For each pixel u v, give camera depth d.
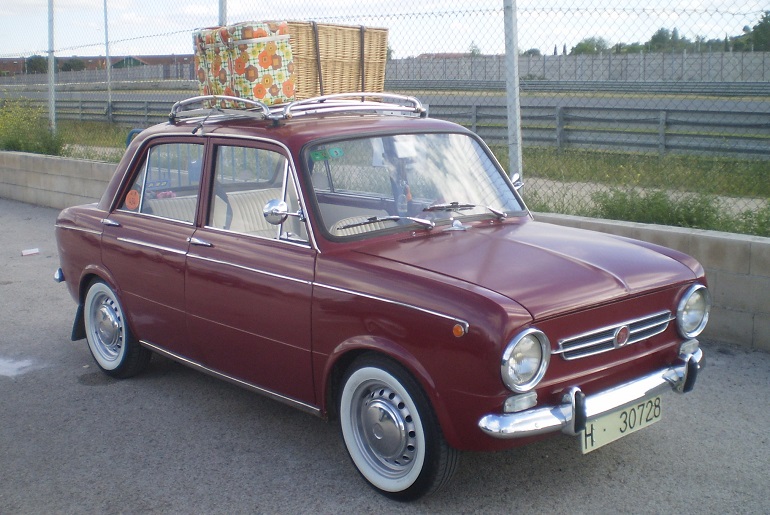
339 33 5.61
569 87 11.29
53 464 4.47
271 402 5.31
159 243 5.02
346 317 3.91
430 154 4.82
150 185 5.31
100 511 3.95
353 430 4.09
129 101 21.70
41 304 7.70
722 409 4.96
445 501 3.95
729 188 9.43
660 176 9.84
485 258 3.95
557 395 3.59
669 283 4.01
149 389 5.57
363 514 3.86
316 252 4.14
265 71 5.16
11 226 11.41
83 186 11.99
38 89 15.67
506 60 6.98
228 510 3.93
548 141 15.04
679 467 4.25
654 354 3.99
